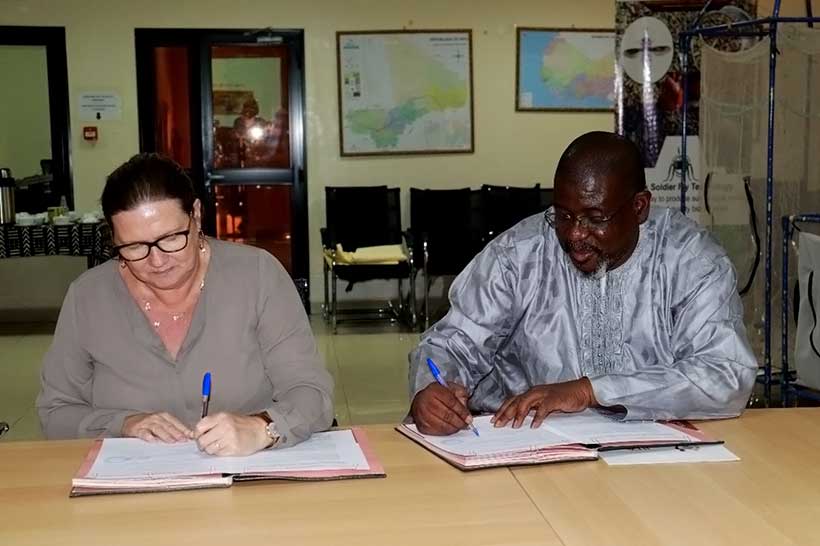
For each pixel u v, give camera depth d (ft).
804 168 13.83
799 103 13.71
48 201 23.93
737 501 4.58
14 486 4.89
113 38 23.73
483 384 7.09
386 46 24.39
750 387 6.08
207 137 24.38
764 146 13.75
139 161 5.61
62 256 23.40
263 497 4.69
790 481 4.88
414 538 4.15
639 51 14.16
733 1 13.70
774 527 4.25
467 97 24.64
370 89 24.49
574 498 4.64
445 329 6.75
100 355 6.10
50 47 23.61
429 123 24.67
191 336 6.04
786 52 13.52
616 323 6.56
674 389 5.87
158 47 23.98
